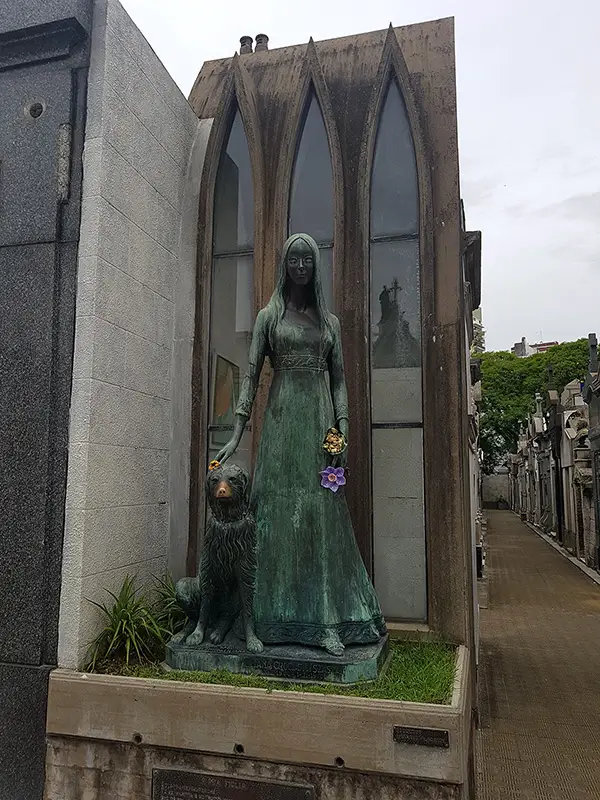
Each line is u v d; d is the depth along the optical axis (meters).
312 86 5.42
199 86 6.07
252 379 3.93
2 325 4.13
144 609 4.09
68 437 3.91
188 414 5.17
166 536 4.99
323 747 3.11
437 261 4.93
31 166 4.24
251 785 3.19
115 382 4.25
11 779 3.60
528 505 36.75
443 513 4.64
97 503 3.97
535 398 33.09
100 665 3.75
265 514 3.83
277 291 4.05
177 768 3.30
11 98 4.36
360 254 5.06
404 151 5.23
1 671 3.73
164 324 5.05
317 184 5.39
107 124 4.20
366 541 4.75
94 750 3.44
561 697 6.41
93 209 4.07
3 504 3.95
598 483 16.86
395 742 3.04
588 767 4.79
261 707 3.21
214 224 5.48
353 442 4.88
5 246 4.21
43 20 4.21
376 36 5.61
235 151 5.59
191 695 3.30
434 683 3.46
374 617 3.85
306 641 3.61
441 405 4.75
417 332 5.02
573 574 16.16
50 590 3.80
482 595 12.50
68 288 4.05
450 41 5.34
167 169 5.15
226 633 3.78
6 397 4.05
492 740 5.31
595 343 18.11
